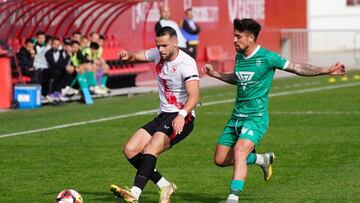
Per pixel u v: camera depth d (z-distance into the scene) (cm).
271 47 7006
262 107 1975
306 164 2634
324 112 4019
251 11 6769
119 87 5216
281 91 5138
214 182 2377
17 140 3166
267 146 3005
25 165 2652
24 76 4409
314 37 7912
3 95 4275
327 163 2644
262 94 1972
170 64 1994
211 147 3000
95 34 4800
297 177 2422
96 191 2261
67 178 2441
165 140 1986
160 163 2681
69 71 4472
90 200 2144
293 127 3503
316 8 8862
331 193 2188
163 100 2036
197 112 4078
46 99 4403
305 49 7369
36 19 4838
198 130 3441
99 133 3353
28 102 4262
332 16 9000
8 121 3719
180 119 1933
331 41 8088
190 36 5362
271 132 3359
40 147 3000
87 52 4638
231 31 6562
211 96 4844
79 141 3139
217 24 6400
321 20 8912
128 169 2583
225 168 2588
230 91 5159
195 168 2592
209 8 6319
